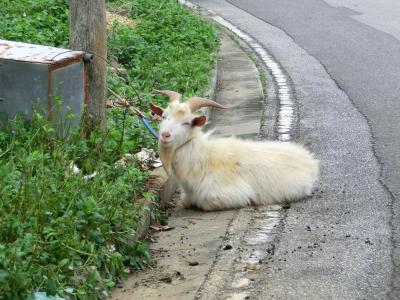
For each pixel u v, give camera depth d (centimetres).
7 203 632
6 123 800
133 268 675
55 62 801
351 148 1013
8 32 1191
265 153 843
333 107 1220
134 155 858
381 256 679
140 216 731
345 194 848
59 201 656
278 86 1362
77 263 605
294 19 1988
